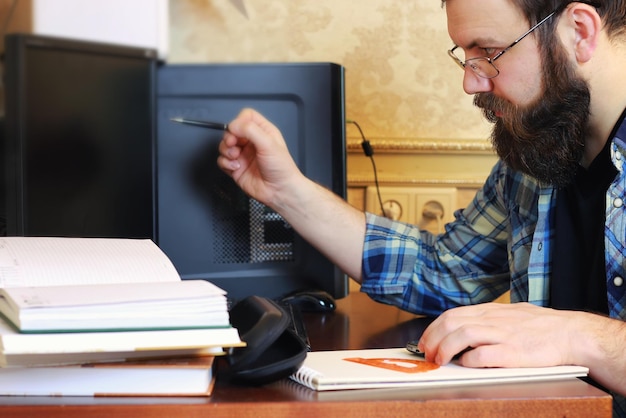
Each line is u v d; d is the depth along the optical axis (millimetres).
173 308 701
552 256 1257
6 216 1181
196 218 1379
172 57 1752
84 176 1217
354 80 1854
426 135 1879
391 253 1390
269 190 1333
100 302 685
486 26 1171
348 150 1844
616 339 890
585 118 1181
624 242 1124
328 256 1387
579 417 729
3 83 1158
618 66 1188
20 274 795
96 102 1212
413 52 1859
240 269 1396
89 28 1193
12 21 1157
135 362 713
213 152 1375
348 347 1046
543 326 888
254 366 750
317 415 696
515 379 787
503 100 1215
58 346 660
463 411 713
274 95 1402
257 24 1790
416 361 861
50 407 675
